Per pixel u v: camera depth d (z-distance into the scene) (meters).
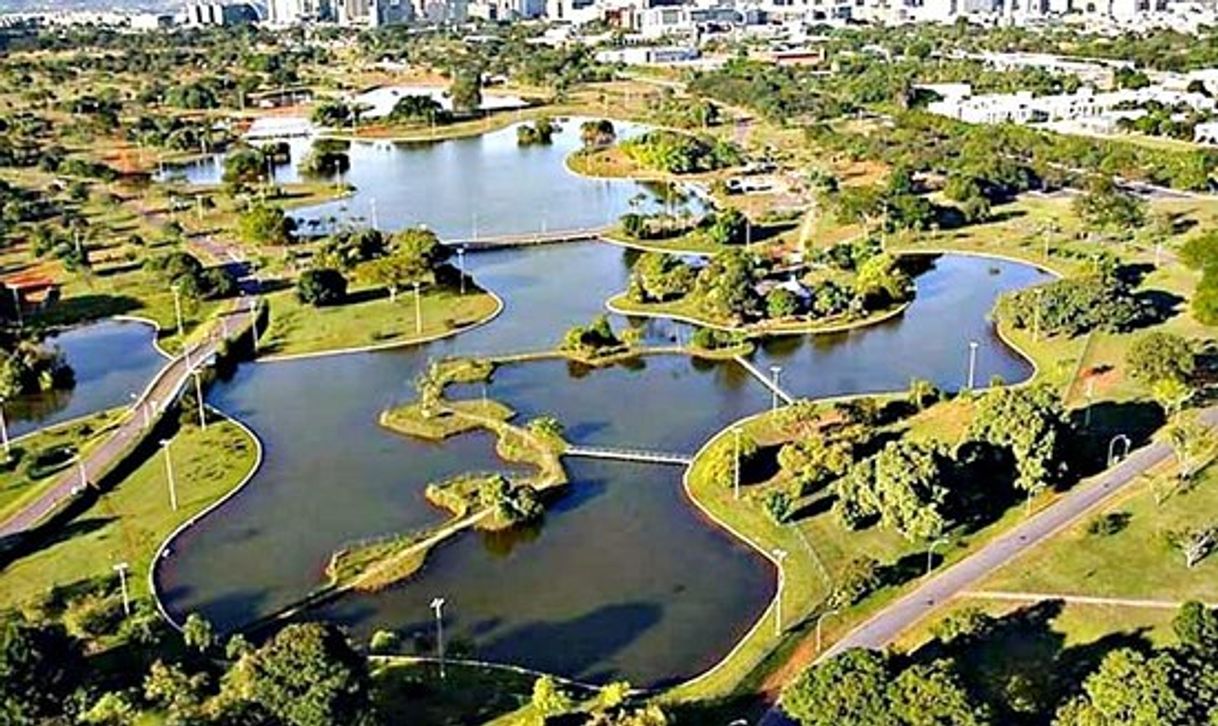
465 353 183.88
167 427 158.00
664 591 118.19
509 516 130.38
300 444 152.38
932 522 117.75
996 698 94.00
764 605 115.19
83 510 135.38
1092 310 179.25
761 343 187.50
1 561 123.50
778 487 134.75
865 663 87.88
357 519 133.00
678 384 171.12
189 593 118.81
